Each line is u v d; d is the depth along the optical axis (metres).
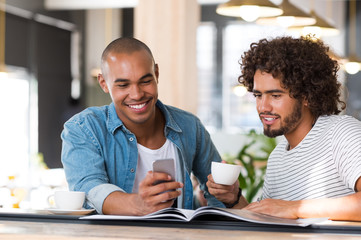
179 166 2.31
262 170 3.79
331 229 1.44
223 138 5.84
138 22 4.61
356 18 10.45
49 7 10.44
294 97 1.91
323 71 1.98
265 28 10.77
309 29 4.66
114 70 2.03
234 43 11.10
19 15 9.64
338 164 1.84
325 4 10.59
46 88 10.33
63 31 10.80
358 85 10.20
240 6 3.80
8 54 9.37
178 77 4.56
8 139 9.51
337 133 1.86
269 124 1.96
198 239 1.28
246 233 1.40
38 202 5.16
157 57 4.57
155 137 2.26
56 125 10.59
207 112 11.31
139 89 2.04
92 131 2.14
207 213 1.52
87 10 11.26
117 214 1.76
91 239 1.29
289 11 4.30
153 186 1.64
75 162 2.07
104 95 11.36
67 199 1.82
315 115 2.00
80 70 11.20
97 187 1.89
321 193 1.89
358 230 1.43
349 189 1.86
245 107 11.17
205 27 11.27
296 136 2.00
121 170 2.18
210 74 11.28
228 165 1.88
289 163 2.01
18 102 9.73
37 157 8.58
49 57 10.41
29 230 1.44
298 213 1.65
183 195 2.31
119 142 2.18
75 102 11.02
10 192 4.25
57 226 1.53
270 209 1.67
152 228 1.49
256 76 1.95
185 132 2.38
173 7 4.55
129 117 2.09
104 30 11.42
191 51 4.68
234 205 2.05
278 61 1.89
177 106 4.56
